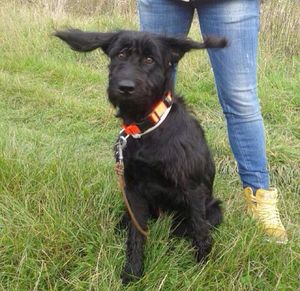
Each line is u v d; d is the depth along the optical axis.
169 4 1.39
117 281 1.20
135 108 1.20
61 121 2.19
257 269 1.23
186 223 1.37
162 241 1.29
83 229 1.30
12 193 1.43
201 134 1.33
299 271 1.25
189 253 1.31
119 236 1.35
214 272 1.20
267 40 2.96
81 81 2.65
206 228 1.29
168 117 1.23
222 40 1.18
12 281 1.18
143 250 1.27
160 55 1.21
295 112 2.21
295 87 2.40
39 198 1.42
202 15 1.36
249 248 1.25
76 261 1.24
